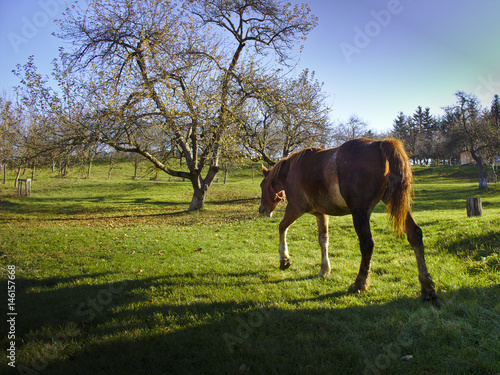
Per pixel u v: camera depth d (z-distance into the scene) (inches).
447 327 124.7
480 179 1307.8
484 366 100.1
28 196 1270.9
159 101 670.5
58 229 566.9
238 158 766.5
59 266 281.7
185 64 689.0
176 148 844.6
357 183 166.4
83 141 656.4
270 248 356.5
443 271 205.8
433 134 2647.6
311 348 118.9
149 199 1251.2
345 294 178.7
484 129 1317.7
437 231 337.7
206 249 363.6
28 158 711.1
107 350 123.6
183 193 1423.5
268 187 266.1
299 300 175.5
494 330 121.1
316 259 281.6
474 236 266.7
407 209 153.9
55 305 178.1
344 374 103.0
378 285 190.4
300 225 485.4
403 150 158.6
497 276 181.9
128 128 673.0
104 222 722.8
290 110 738.8
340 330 132.7
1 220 757.3
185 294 191.6
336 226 431.8
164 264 286.8
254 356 116.4
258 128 884.0
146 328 141.5
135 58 701.9
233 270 255.3
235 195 1332.4
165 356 117.2
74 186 1526.8
